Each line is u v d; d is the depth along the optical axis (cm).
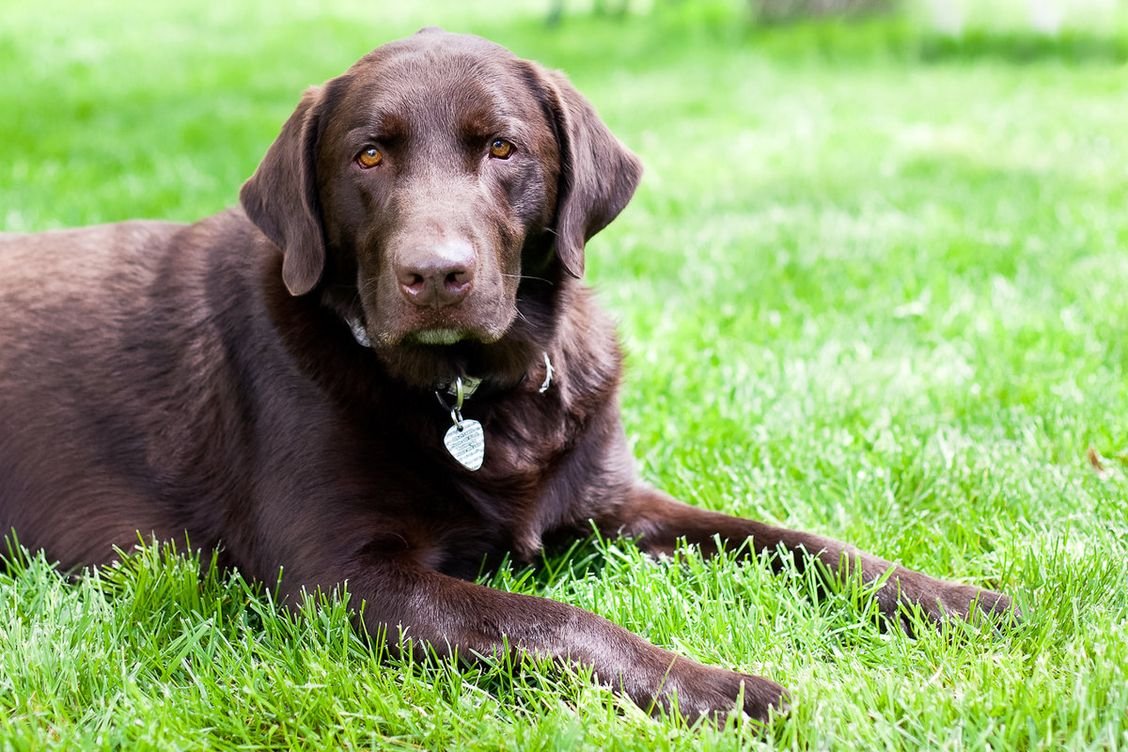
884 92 1438
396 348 387
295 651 353
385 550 382
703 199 952
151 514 422
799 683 325
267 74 1670
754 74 1597
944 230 818
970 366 587
